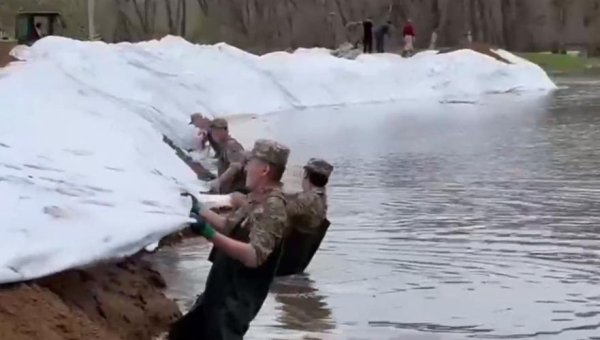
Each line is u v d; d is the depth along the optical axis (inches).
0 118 414.3
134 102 845.2
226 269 263.4
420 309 339.6
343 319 327.3
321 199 381.1
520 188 618.8
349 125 1124.5
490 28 2416.3
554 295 359.6
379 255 426.9
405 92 1599.4
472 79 1674.5
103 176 354.6
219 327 260.4
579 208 542.9
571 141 898.7
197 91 1222.9
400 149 855.7
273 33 2297.0
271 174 259.6
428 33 2357.3
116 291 293.6
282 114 1317.7
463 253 430.6
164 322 298.7
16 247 246.8
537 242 453.7
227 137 487.8
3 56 890.1
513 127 1057.5
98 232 267.7
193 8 2279.8
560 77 2066.9
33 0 1843.0
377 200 578.6
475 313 336.2
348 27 2277.3
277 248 259.8
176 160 555.8
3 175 301.0
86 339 238.1
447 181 654.5
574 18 2502.5
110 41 2166.6
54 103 518.9
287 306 342.6
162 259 402.3
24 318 228.5
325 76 1509.6
